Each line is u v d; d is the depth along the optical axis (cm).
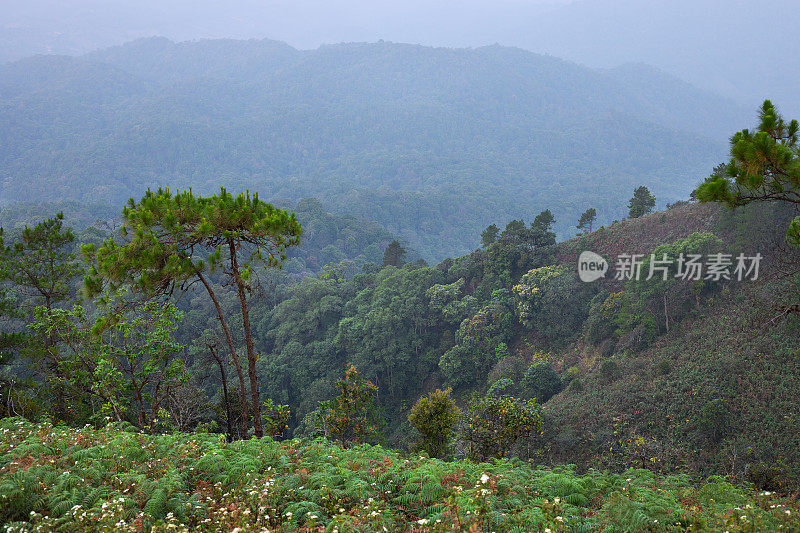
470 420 2441
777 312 1614
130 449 948
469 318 7000
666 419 3578
